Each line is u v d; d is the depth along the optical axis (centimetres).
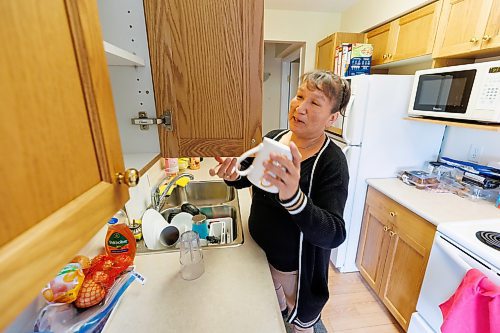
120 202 41
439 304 114
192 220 110
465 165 155
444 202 138
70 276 56
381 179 176
